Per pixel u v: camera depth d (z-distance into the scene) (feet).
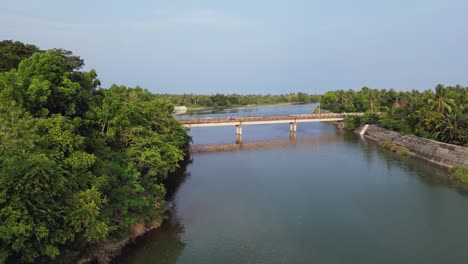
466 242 105.60
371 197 146.00
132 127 136.67
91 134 116.26
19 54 158.30
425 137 231.50
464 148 187.52
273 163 211.61
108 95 138.21
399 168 193.06
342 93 516.73
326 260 96.43
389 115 303.48
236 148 265.95
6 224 62.23
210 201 142.61
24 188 65.21
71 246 83.46
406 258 97.09
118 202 99.35
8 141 73.97
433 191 152.25
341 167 197.98
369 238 109.09
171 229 115.44
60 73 107.14
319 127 400.47
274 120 334.03
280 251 101.50
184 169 198.49
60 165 78.43
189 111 654.12
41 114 93.45
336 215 127.34
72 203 75.82
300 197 147.13
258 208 134.62
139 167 125.08
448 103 232.73
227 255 99.19
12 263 67.21
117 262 93.71
